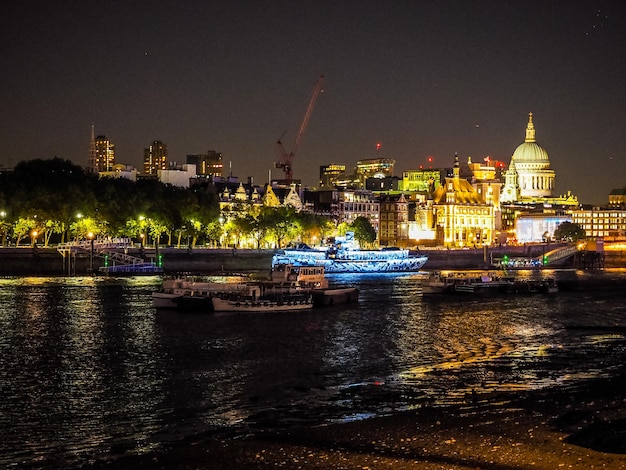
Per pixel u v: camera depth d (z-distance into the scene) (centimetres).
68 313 14200
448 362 10075
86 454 6278
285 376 9094
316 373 9275
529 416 7100
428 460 5900
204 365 9719
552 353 10838
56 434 6806
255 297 15488
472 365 9862
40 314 13975
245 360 10069
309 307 15838
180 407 7656
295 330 12738
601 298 19625
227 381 8800
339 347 11169
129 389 8394
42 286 19388
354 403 7806
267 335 12162
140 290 18488
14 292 17738
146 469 5850
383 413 7425
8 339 11388
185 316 14150
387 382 8775
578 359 10331
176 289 15500
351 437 6462
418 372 9375
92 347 10875
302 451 6122
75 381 8775
